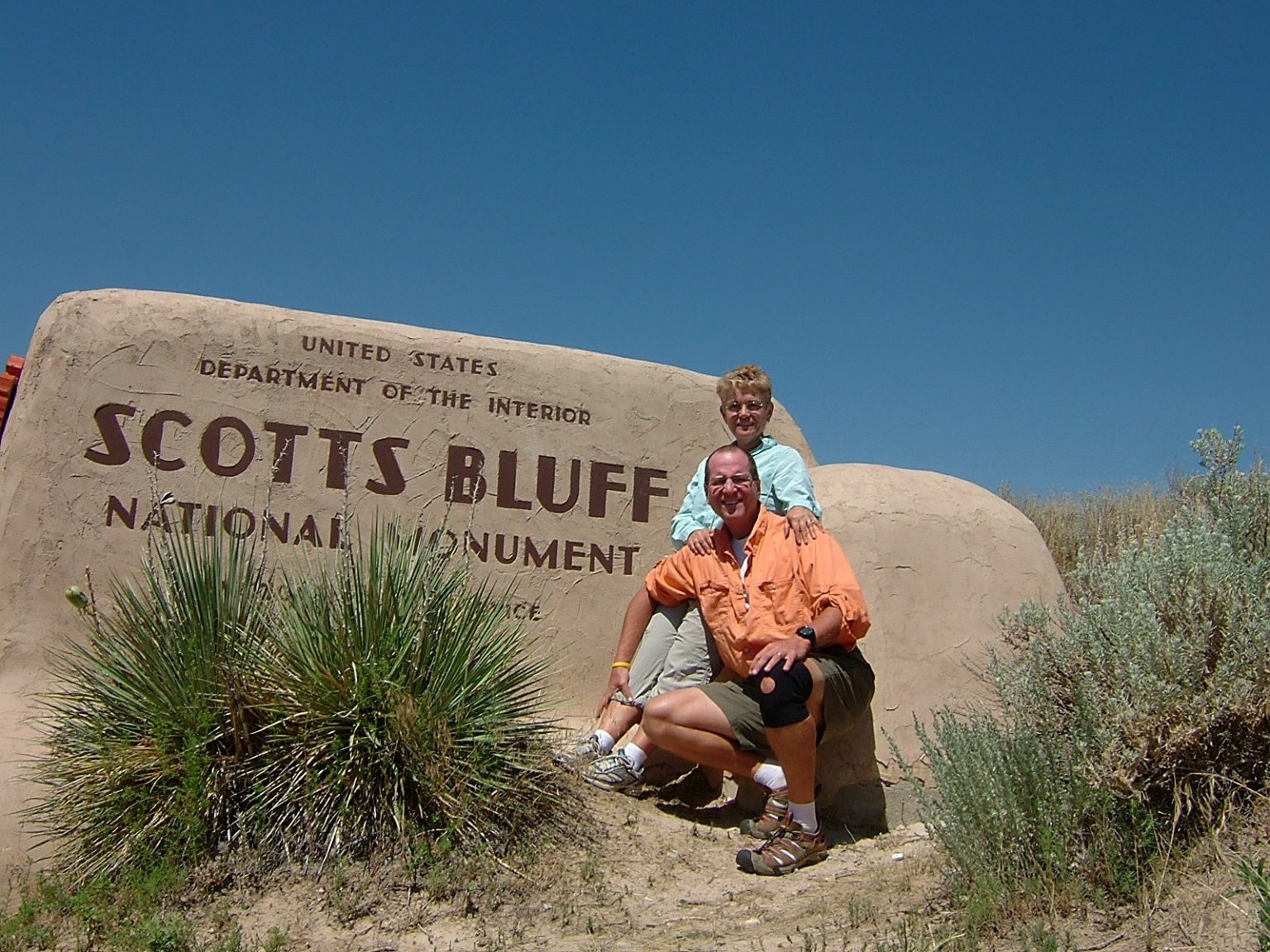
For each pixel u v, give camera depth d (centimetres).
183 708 547
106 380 719
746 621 587
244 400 744
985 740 489
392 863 527
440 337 797
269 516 734
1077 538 1216
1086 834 454
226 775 543
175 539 612
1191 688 459
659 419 833
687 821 624
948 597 673
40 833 555
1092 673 489
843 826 620
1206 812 445
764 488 657
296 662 552
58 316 724
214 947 468
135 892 511
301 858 530
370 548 596
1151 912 407
